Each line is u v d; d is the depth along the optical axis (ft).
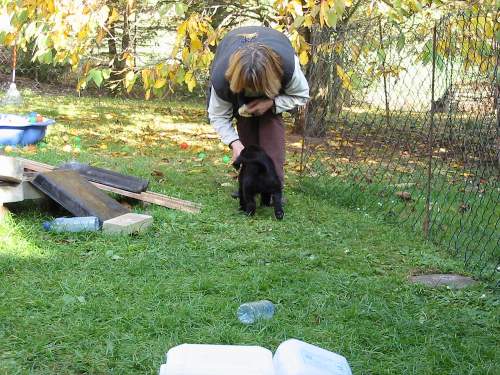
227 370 6.19
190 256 11.19
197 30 15.07
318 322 8.92
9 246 11.08
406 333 8.66
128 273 10.32
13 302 8.93
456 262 11.81
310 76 20.24
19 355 7.61
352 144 22.16
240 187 14.33
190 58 15.03
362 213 15.10
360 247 12.49
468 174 17.25
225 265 10.95
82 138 23.26
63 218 12.44
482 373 7.73
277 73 12.87
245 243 12.14
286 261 11.39
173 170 18.40
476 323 9.12
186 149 22.26
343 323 8.91
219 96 13.65
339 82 20.04
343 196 16.31
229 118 14.33
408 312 9.39
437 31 14.73
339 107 20.77
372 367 7.74
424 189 17.31
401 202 16.06
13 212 13.20
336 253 11.94
